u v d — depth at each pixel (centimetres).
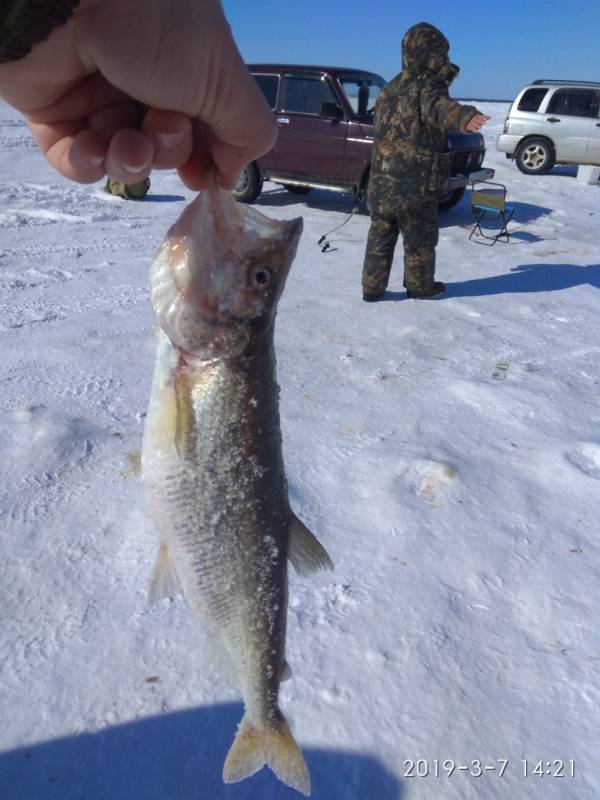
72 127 95
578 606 197
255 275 116
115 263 534
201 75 85
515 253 636
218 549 122
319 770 148
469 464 267
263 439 121
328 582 201
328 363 364
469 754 154
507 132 1177
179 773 147
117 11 77
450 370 360
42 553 207
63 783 144
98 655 173
